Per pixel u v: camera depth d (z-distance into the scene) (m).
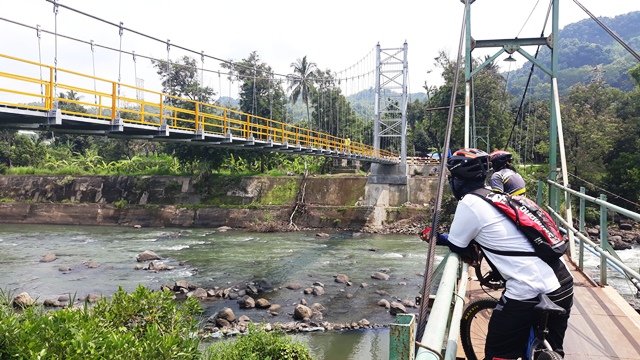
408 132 56.28
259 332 9.06
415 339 1.68
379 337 12.88
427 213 34.97
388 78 44.22
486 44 8.49
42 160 50.72
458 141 37.75
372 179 37.59
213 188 39.78
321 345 12.29
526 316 2.35
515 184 4.31
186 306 7.09
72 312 5.59
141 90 14.08
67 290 17.08
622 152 34.78
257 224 35.12
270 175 40.38
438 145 41.41
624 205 32.94
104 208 39.16
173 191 40.31
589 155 35.16
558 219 7.34
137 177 41.44
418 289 17.69
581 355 3.62
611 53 130.62
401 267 21.56
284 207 37.00
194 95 42.53
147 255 22.86
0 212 40.41
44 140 58.72
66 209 39.69
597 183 34.22
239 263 22.41
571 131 35.53
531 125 44.22
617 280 15.53
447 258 2.44
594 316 4.47
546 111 47.00
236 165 42.91
